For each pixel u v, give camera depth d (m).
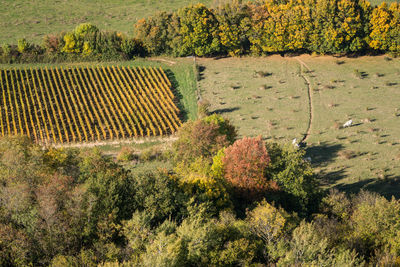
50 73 86.88
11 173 37.34
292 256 28.58
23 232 30.48
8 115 72.56
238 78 91.44
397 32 90.94
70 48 95.69
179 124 74.62
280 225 33.09
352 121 73.56
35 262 29.75
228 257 29.58
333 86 87.06
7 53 92.75
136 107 76.69
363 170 58.84
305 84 88.25
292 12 93.75
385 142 66.31
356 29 93.00
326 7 91.00
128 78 87.06
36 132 69.00
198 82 89.94
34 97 78.12
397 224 36.12
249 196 46.47
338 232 37.00
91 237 32.34
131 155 61.72
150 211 36.62
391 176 56.97
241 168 46.88
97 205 34.28
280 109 79.12
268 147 51.22
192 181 42.16
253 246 31.16
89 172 40.59
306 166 49.25
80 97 79.88
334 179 57.03
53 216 31.05
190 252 29.16
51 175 38.34
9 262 29.12
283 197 46.78
